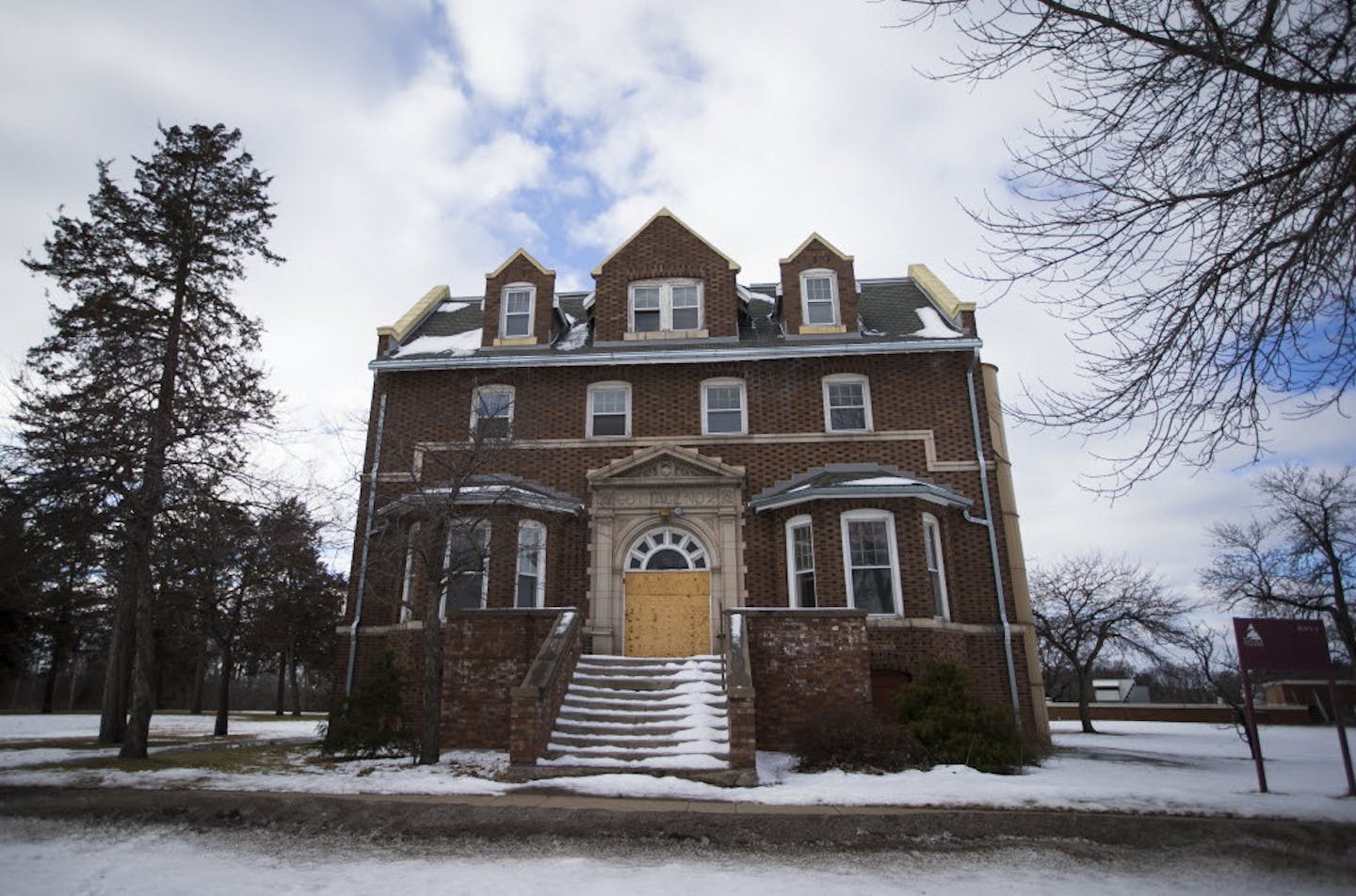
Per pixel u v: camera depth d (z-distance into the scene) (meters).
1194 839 8.09
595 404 20.09
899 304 22.08
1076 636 31.77
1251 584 30.06
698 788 10.49
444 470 16.47
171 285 19.03
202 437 15.88
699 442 19.22
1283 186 6.37
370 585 15.08
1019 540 18.56
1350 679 37.16
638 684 14.31
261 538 16.38
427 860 7.72
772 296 23.61
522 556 17.81
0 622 33.16
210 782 11.03
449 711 14.40
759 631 14.20
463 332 22.08
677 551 18.34
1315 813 8.79
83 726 26.45
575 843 8.19
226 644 23.42
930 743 12.78
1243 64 5.95
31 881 7.10
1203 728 32.19
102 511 14.72
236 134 20.34
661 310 20.95
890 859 7.75
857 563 16.91
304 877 7.19
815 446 19.05
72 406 17.20
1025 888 6.93
